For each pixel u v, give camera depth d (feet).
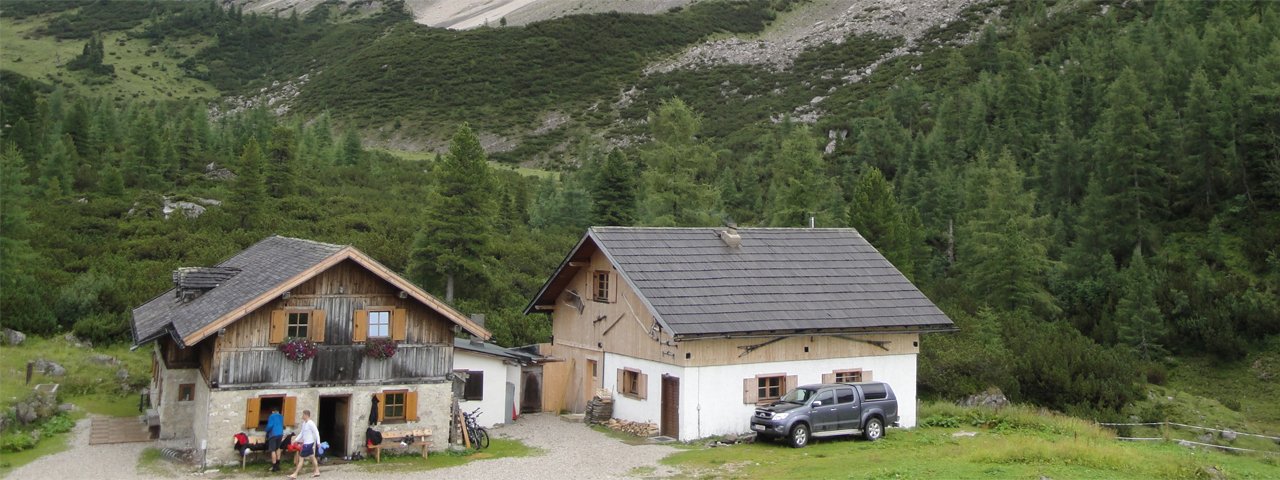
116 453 84.23
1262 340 180.14
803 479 67.92
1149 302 185.68
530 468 76.64
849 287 104.73
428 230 162.61
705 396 91.35
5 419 90.17
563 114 581.53
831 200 227.61
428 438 82.12
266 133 344.08
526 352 119.55
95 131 302.45
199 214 204.85
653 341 95.71
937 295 197.47
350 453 80.02
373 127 581.94
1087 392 139.54
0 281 133.59
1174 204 236.43
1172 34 357.20
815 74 573.74
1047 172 271.69
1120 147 229.66
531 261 198.90
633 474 73.67
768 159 333.83
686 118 211.41
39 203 196.13
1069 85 328.29
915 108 402.93
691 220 207.00
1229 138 235.20
